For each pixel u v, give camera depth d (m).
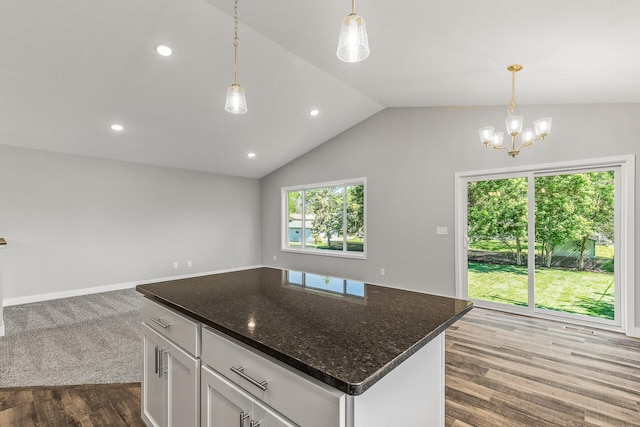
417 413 1.13
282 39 2.89
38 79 3.07
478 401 2.04
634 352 2.77
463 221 4.34
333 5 2.16
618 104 3.23
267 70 3.51
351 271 5.53
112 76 3.19
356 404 0.78
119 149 4.82
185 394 1.27
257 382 0.93
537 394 2.12
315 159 6.09
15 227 4.30
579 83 2.77
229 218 6.74
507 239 4.01
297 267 6.49
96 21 2.53
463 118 4.29
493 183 4.11
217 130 4.70
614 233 3.33
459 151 4.32
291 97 4.18
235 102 1.84
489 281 4.14
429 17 2.04
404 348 0.88
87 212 4.89
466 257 4.32
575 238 3.56
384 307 1.29
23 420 1.86
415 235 4.73
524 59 2.43
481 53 2.45
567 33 1.94
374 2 1.98
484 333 3.23
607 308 3.37
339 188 5.90
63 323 3.55
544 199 3.74
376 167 5.17
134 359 2.65
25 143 4.27
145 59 3.04
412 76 3.30
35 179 4.45
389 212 5.01
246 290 1.58
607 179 3.38
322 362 0.78
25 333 3.24
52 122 3.84
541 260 3.77
